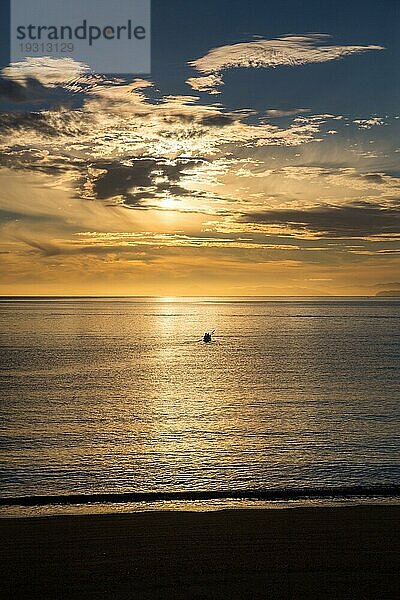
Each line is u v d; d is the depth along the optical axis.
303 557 13.55
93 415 42.94
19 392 55.09
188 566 13.04
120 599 11.48
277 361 84.19
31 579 12.40
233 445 32.56
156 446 32.38
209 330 156.88
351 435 35.19
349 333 146.62
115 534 15.20
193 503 20.70
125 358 87.88
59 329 157.38
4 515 19.09
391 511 17.30
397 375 68.06
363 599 11.46
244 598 11.52
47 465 27.92
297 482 25.05
